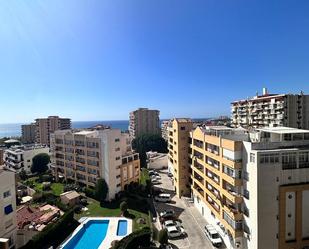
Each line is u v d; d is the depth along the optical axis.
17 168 102.56
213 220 48.91
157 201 65.62
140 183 80.38
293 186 33.62
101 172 70.75
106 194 67.69
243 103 132.88
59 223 47.38
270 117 113.19
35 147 115.38
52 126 183.38
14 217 42.47
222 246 42.56
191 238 45.66
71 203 62.56
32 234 44.59
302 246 34.06
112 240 45.72
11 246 41.38
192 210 59.16
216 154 45.28
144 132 180.00
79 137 78.12
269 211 33.59
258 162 33.22
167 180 88.62
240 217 37.41
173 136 73.38
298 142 36.56
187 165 68.44
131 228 50.22
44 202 64.69
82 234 49.22
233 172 38.62
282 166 33.88
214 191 48.03
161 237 42.06
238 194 38.59
